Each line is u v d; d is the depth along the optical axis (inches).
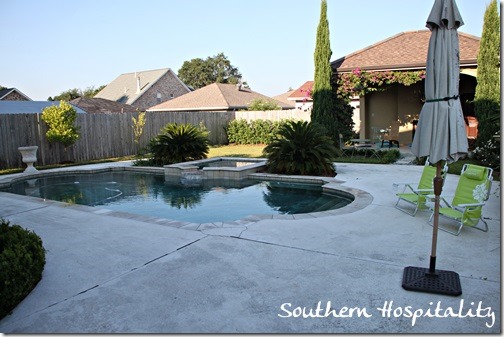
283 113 829.8
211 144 852.0
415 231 203.3
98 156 653.3
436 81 136.2
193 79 2458.2
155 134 746.2
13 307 127.4
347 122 624.7
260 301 128.2
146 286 141.6
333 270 152.3
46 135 567.5
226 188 390.3
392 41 663.1
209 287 139.3
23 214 258.7
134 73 1686.8
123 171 522.6
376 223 219.0
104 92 1649.9
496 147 411.5
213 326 114.2
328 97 591.2
